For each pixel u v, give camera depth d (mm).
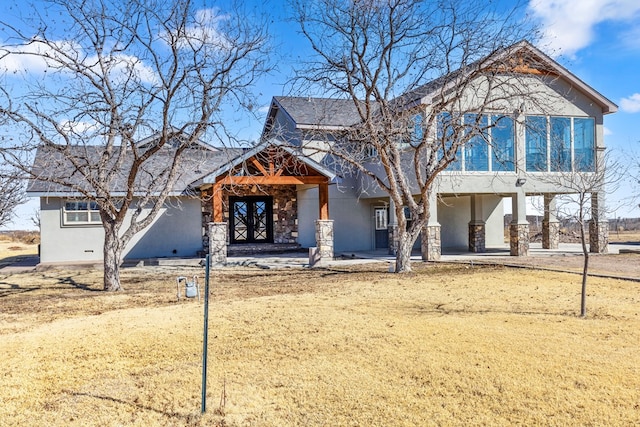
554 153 17469
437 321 7641
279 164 16844
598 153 17641
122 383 5457
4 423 4473
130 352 6562
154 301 10477
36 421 4516
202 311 9031
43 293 11906
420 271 14047
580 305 8680
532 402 4578
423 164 16781
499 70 13742
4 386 5391
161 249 19547
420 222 14016
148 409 4758
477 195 20203
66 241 18578
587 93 18000
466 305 8906
